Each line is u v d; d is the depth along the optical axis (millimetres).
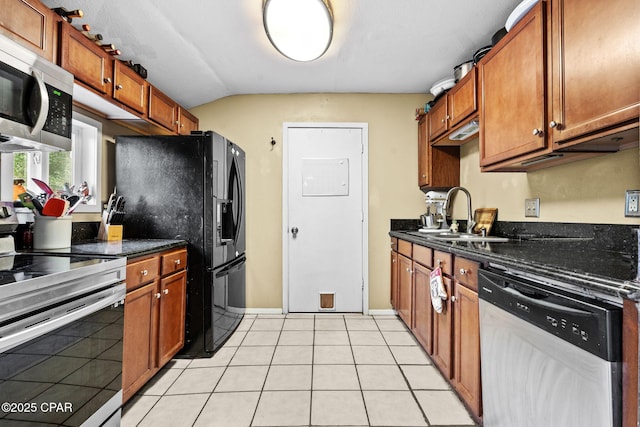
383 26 2084
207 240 2238
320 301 3244
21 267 1182
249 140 3242
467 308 1521
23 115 1262
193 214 2246
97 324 1289
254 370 2043
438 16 1979
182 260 2154
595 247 1515
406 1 1851
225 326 2457
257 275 3232
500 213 2348
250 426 1503
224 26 2082
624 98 1021
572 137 1246
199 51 2365
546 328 938
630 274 854
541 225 1909
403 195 3244
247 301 3234
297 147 3250
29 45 1337
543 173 1900
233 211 2631
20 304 945
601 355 766
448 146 2996
